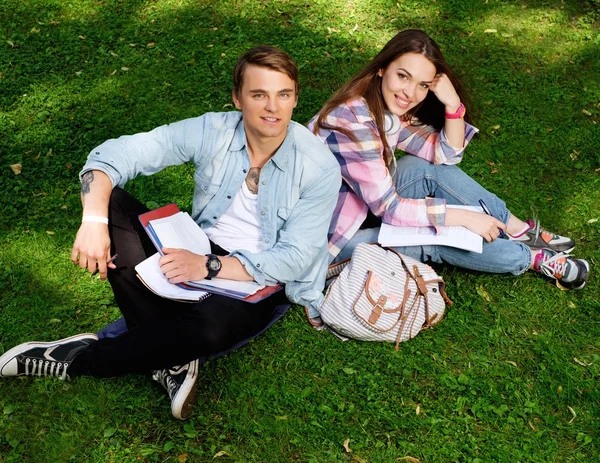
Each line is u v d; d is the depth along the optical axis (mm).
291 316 3725
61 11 6395
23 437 3088
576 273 3887
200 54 5887
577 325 3797
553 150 5094
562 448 3170
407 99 3514
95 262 3068
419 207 3674
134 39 6066
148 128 5133
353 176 3621
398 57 3441
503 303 3891
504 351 3639
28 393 3246
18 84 5527
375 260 3627
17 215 4336
